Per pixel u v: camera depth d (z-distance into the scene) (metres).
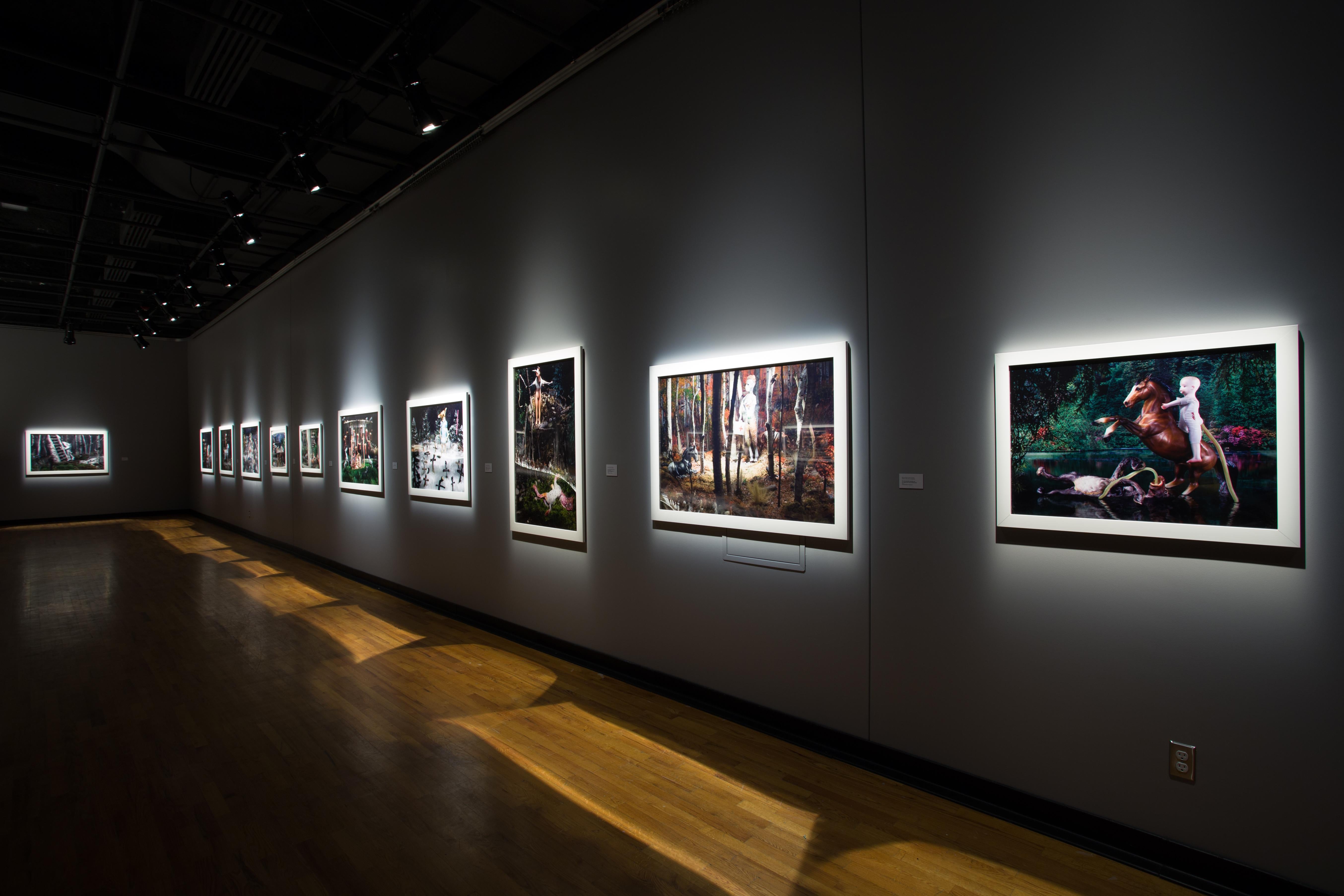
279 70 7.37
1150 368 3.44
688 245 5.80
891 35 4.43
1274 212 3.12
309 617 9.38
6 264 14.40
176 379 24.02
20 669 7.10
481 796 4.34
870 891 3.34
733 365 5.35
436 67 7.42
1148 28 3.45
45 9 6.48
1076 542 3.72
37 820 4.12
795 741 5.03
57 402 21.67
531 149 7.60
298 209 11.66
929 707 4.32
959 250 4.14
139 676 6.87
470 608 8.98
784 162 5.05
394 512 10.84
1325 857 3.03
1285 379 3.06
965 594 4.15
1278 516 3.09
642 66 6.21
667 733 5.25
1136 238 3.51
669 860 3.62
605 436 6.67
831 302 4.79
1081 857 3.59
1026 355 3.82
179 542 17.25
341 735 5.33
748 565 5.36
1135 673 3.53
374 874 3.54
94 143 8.60
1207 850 3.33
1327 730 3.03
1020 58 3.88
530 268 7.66
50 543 17.06
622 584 6.54
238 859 3.69
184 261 13.98
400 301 10.41
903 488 4.42
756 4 5.23
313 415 13.64
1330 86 2.97
